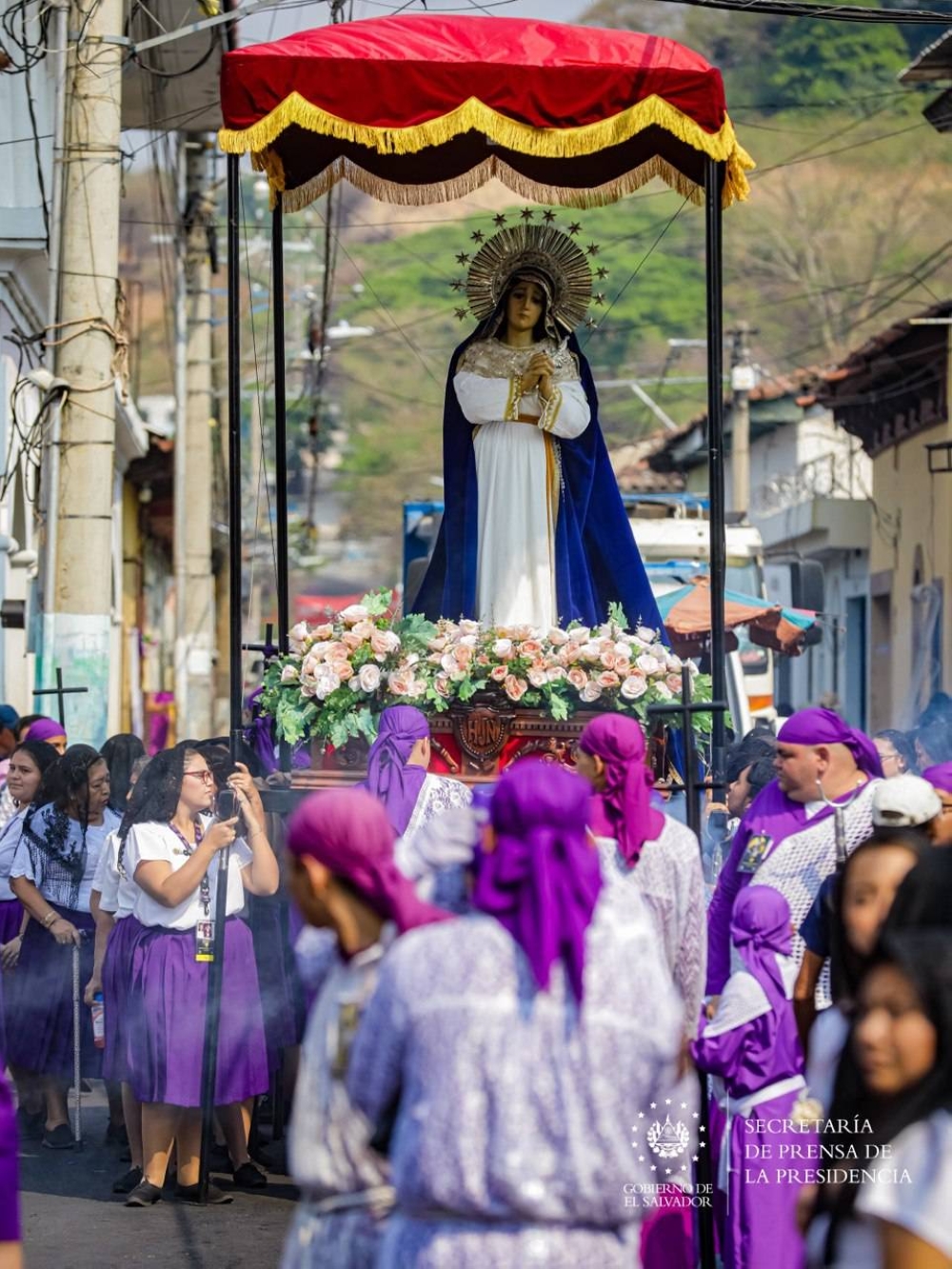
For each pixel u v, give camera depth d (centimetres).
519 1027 555
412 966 565
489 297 1466
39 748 1450
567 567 1462
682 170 1565
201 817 1243
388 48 1362
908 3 6669
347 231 9856
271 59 1352
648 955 583
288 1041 1305
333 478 10062
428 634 1313
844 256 6944
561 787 582
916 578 3894
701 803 1355
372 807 608
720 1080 946
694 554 2859
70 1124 1465
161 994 1184
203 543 4003
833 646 4762
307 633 1330
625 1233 570
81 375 1778
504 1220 550
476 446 1462
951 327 3497
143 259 8981
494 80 1348
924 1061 526
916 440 3884
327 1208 609
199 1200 1201
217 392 5178
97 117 1778
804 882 949
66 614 1780
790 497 5103
